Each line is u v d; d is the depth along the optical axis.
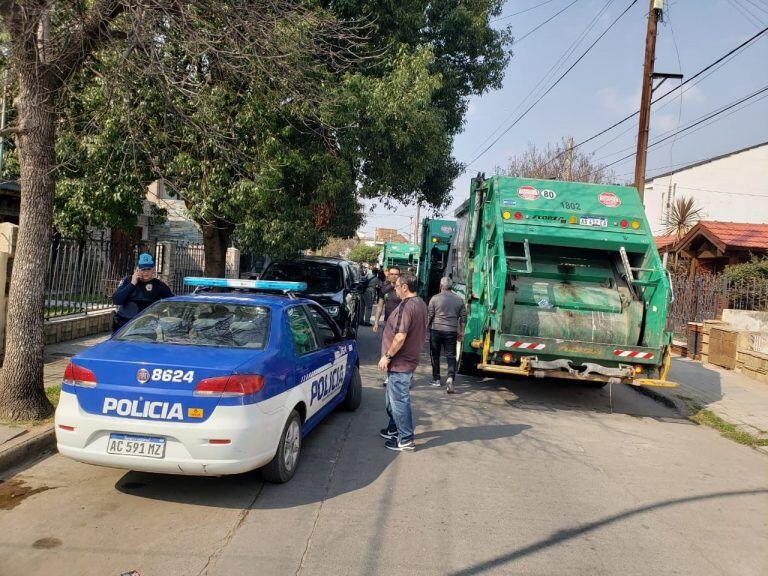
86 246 10.26
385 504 4.63
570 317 8.31
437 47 14.92
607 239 8.59
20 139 5.67
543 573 3.71
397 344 5.80
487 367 7.94
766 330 12.05
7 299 7.88
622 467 5.96
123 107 7.86
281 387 4.68
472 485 5.16
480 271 9.23
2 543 3.71
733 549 4.24
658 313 7.96
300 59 8.66
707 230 19.34
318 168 10.54
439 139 12.28
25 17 5.49
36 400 5.70
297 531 4.07
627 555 4.04
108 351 4.50
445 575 3.61
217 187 9.38
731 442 7.41
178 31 6.87
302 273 12.47
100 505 4.33
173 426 4.08
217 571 3.50
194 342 4.85
